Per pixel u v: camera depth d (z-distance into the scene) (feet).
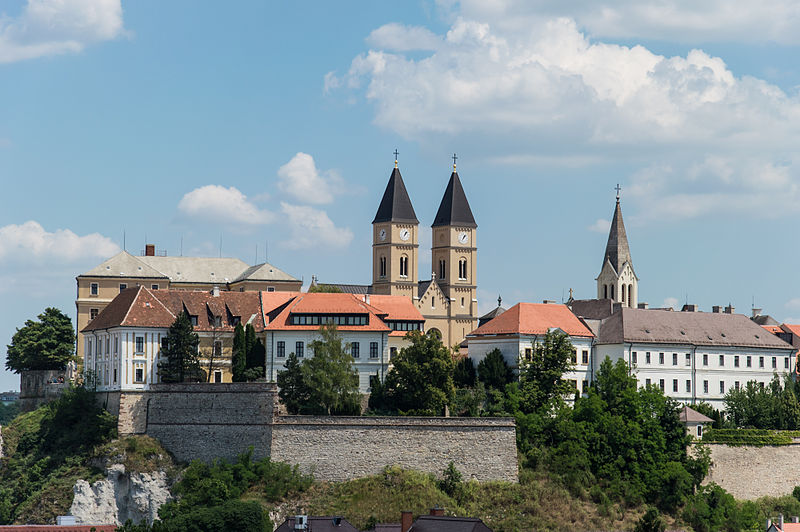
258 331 596.70
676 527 541.34
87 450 547.08
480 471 547.49
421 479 532.32
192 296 599.98
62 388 620.08
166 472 533.14
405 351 575.38
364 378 598.75
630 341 640.17
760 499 591.78
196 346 564.71
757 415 634.43
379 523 458.09
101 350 577.02
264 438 529.86
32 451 569.23
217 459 536.01
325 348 561.02
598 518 529.45
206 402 540.93
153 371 558.97
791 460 606.96
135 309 565.12
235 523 461.78
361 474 533.96
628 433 564.71
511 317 634.02
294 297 617.21
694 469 571.28
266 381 573.33
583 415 574.97
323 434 533.14
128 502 528.22
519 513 523.29
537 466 555.28
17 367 653.30
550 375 595.06
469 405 574.97
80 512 522.88
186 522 457.68
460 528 395.55
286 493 516.32
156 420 547.08
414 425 543.80
